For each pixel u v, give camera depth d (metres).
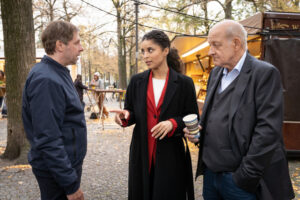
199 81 9.58
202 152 1.68
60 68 1.44
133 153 1.82
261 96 1.34
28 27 4.06
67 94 1.40
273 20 4.27
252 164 1.30
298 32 4.26
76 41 1.52
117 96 19.66
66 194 1.35
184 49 8.62
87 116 10.17
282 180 1.42
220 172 1.52
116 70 35.09
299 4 9.33
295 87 4.27
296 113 4.31
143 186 1.73
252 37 4.73
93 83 11.86
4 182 3.36
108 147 5.41
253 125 1.38
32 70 1.37
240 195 1.43
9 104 4.21
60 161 1.28
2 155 4.32
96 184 3.40
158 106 1.73
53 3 16.86
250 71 1.42
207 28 12.02
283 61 4.25
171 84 1.74
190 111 1.84
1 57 12.48
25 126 1.41
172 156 1.75
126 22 18.59
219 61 1.51
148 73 1.83
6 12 3.94
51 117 1.28
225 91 1.53
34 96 1.27
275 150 1.30
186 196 2.00
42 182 1.42
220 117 1.52
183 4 11.68
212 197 1.68
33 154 1.40
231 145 1.44
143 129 1.73
